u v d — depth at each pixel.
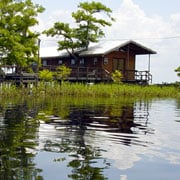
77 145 9.62
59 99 28.98
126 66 45.97
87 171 7.17
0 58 31.23
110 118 16.36
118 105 24.41
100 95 35.50
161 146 9.81
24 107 20.59
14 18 31.03
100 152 8.86
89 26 45.56
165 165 7.80
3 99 27.02
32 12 31.77
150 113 19.83
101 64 44.34
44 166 7.41
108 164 7.74
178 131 12.79
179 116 18.48
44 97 30.91
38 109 19.58
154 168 7.55
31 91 31.56
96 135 11.35
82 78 41.59
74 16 45.38
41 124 13.58
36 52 33.69
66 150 8.95
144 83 44.56
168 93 41.19
